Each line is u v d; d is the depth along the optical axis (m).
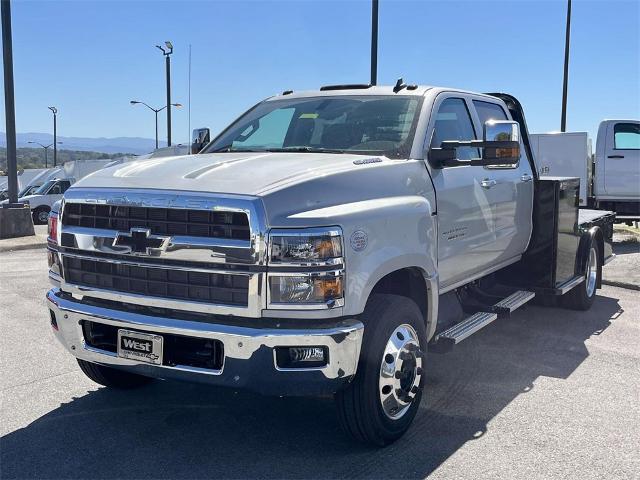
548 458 3.99
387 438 4.06
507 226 6.00
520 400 4.96
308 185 3.73
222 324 3.58
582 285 7.70
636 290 9.47
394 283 4.49
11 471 3.79
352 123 5.02
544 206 6.61
